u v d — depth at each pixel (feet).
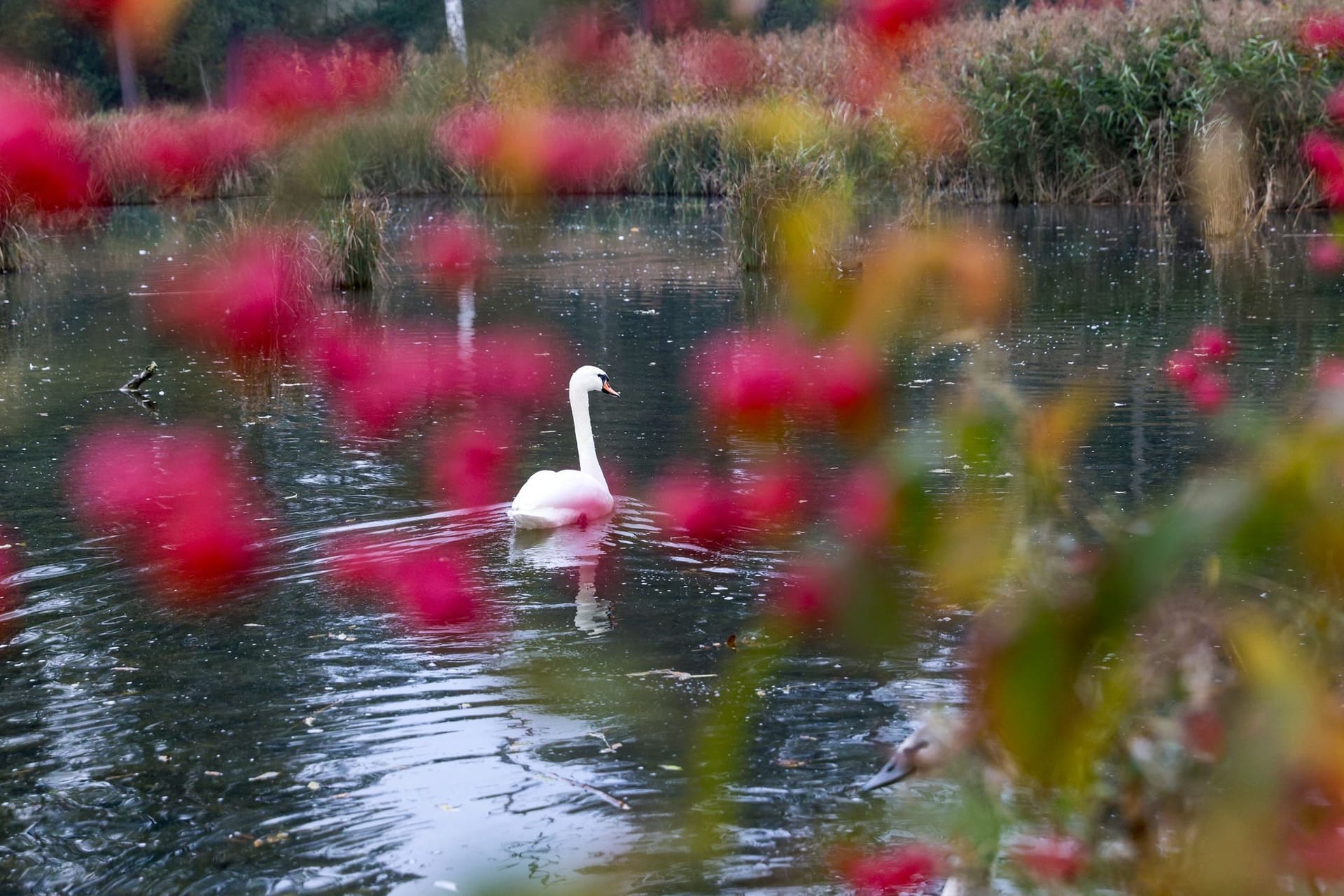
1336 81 103.55
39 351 67.67
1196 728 7.16
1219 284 78.59
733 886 18.76
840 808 20.61
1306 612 7.05
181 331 72.59
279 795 21.90
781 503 37.40
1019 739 5.69
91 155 119.65
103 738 24.23
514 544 35.40
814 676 25.66
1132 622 6.98
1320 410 6.09
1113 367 55.01
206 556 34.27
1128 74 115.85
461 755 23.18
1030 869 10.57
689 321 71.92
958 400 7.30
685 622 29.25
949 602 6.73
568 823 20.59
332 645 28.40
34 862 20.17
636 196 130.11
